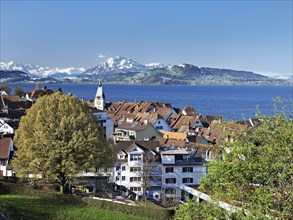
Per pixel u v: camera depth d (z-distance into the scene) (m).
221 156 35.53
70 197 66.94
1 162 94.62
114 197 80.00
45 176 70.62
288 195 29.59
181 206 32.09
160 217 62.66
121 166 93.69
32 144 67.94
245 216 29.53
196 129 149.00
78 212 62.69
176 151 97.56
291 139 30.36
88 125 70.88
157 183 93.62
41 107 71.94
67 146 67.56
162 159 94.75
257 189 30.03
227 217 30.17
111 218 61.56
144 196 86.69
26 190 69.25
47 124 69.19
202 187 33.78
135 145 95.25
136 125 146.38
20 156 69.44
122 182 93.94
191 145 106.12
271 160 30.30
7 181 79.75
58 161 68.94
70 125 69.25
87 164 68.12
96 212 63.53
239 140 32.94
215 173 31.70
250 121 123.75
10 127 130.12
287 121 32.47
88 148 68.88
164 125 159.38
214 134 132.88
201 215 31.00
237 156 31.69
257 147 31.48
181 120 166.25
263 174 30.12
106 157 73.00
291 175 29.48
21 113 157.00
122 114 185.88
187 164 95.25
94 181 88.44
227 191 32.03
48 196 67.25
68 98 73.62
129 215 63.59
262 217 28.12
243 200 31.02
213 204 30.95
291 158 30.20
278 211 29.34
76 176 71.19
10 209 59.97
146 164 91.56
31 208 62.12
